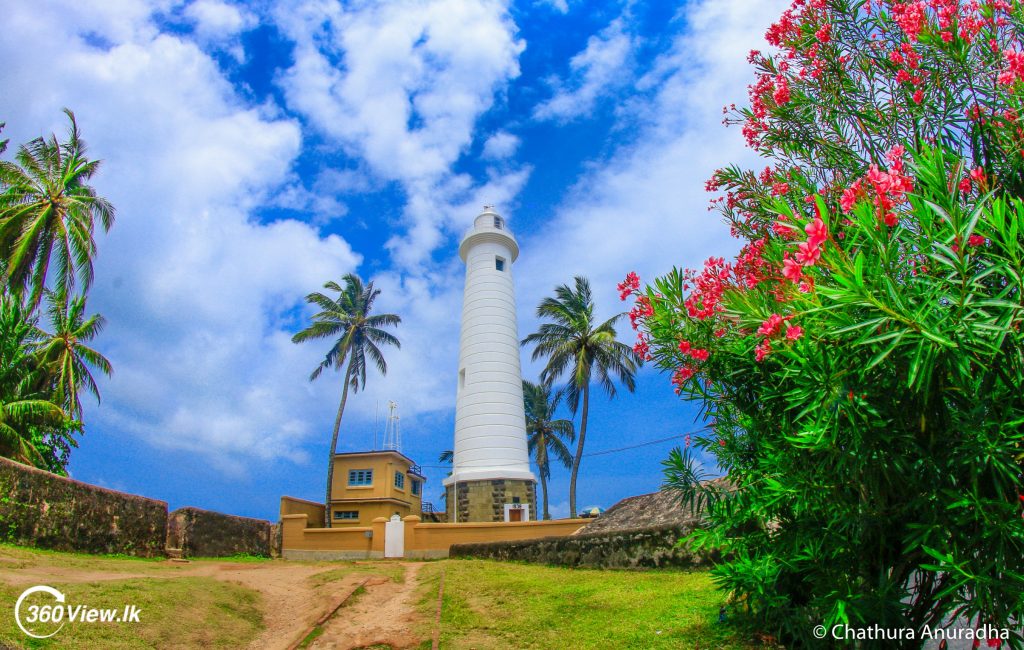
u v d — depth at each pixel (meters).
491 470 28.91
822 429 4.19
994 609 3.90
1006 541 3.88
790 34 6.14
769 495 5.37
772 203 5.26
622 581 11.18
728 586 6.01
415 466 39.31
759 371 5.50
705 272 5.90
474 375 31.36
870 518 4.50
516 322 34.06
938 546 4.14
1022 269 3.40
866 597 4.73
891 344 3.48
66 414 22.00
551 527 22.75
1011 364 3.74
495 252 34.44
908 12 5.12
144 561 15.34
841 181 5.83
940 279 3.79
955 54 4.89
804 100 5.93
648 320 6.10
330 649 8.52
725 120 6.62
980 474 4.04
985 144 4.75
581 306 30.98
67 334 25.44
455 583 12.41
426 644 8.44
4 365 20.44
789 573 5.79
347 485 33.81
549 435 42.56
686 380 6.13
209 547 20.52
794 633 5.63
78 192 23.22
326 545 25.30
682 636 7.14
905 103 5.31
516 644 8.30
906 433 4.11
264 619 10.09
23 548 12.17
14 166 21.80
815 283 4.11
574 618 9.01
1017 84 4.59
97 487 15.02
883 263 3.75
